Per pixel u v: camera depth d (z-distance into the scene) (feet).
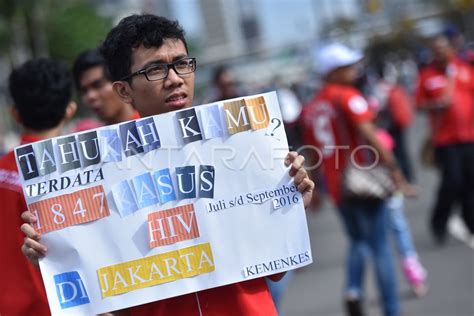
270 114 11.74
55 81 16.74
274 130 11.73
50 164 11.58
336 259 38.91
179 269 11.54
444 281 31.53
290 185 11.71
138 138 11.60
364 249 26.12
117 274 11.53
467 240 38.32
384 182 25.58
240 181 11.64
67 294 11.53
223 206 11.61
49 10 156.04
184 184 11.59
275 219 11.68
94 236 11.56
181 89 11.87
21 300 14.43
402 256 30.37
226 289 11.76
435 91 37.32
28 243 11.52
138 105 12.07
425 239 39.58
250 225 11.64
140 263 11.53
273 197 11.68
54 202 11.57
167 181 11.59
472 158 37.14
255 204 11.65
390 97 49.49
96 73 19.97
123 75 12.03
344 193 25.63
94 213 11.57
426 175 61.93
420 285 30.25
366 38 214.07
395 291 26.04
